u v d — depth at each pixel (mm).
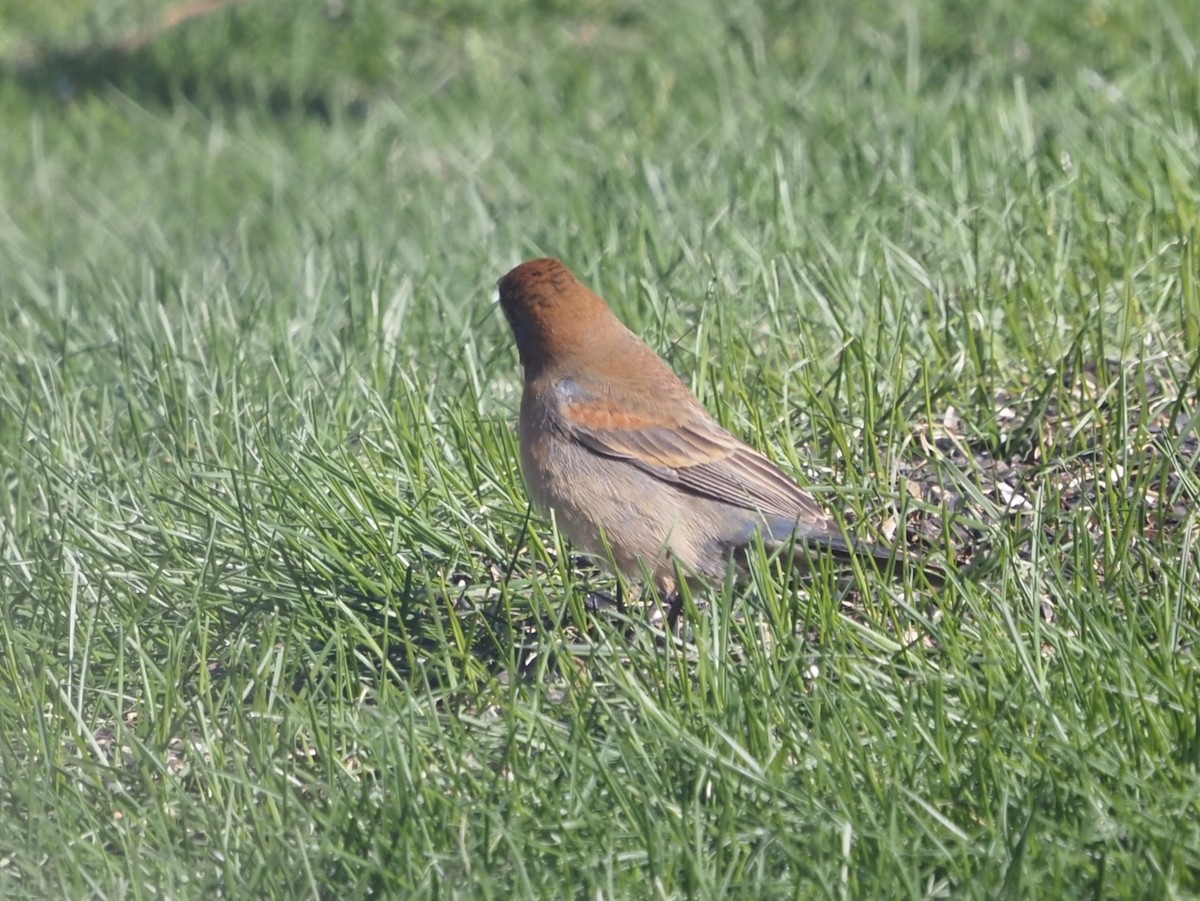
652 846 6957
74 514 10688
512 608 9711
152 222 20359
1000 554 8992
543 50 25703
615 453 9688
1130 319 11664
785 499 9625
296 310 14727
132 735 8242
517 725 8211
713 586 9727
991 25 22531
